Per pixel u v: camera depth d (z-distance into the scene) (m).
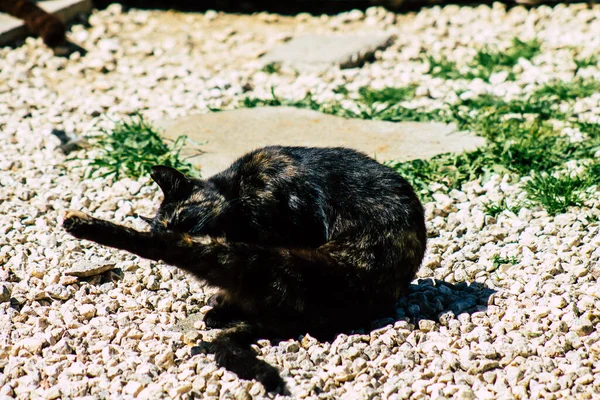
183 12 16.31
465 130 10.50
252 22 15.82
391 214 6.50
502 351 6.07
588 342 6.14
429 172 9.35
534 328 6.33
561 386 5.68
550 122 10.63
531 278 7.16
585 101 11.11
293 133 10.68
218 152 10.11
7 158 10.19
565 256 7.51
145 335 6.52
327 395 5.63
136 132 10.42
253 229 6.63
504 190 9.01
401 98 11.80
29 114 11.68
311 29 15.36
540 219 8.32
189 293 7.34
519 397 5.59
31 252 7.91
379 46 14.07
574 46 13.39
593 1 15.18
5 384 5.95
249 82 12.94
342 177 6.67
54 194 9.21
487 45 13.68
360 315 6.52
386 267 6.43
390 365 5.96
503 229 8.22
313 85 12.55
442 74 12.66
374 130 10.66
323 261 6.27
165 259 5.89
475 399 5.57
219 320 6.73
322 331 6.51
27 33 14.28
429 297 7.07
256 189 6.63
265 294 6.23
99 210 8.97
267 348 6.30
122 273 7.61
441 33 14.61
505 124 10.36
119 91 12.55
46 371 6.05
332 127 10.83
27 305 7.02
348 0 16.03
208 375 5.94
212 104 11.91
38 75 13.05
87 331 6.60
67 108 11.83
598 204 8.41
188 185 6.82
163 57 13.97
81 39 14.44
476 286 7.23
